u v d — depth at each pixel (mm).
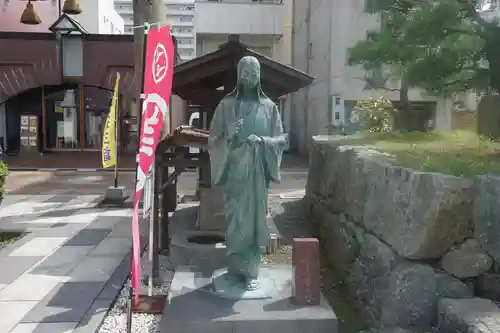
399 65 6180
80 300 5238
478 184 3896
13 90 16609
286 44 23656
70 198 11625
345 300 5250
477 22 5539
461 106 11367
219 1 22453
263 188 4500
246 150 4402
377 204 4824
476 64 5547
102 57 16609
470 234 3971
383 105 10516
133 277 4121
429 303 3953
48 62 16516
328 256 6523
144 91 4129
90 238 7859
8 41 16344
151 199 5242
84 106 18000
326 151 7246
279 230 7477
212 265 5680
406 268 4090
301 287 4387
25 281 5832
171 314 4180
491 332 3166
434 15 5266
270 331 4094
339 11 17266
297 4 22562
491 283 3900
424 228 3932
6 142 18078
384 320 4184
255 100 4570
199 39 23156
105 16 21422
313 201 7879
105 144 10375
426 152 5414
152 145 4195
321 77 18500
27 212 9930
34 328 4543
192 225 7113
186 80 6926
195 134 5543
